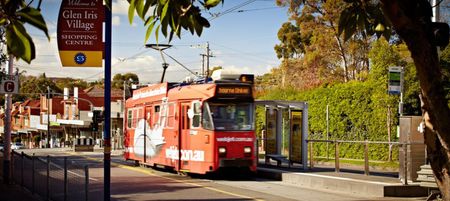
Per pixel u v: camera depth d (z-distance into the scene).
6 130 20.17
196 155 21.02
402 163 15.84
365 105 28.34
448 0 24.36
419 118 15.72
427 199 14.14
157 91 25.09
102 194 11.65
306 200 14.99
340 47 40.31
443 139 3.92
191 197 15.93
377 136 27.53
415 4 3.90
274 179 21.03
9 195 16.20
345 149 29.52
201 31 4.37
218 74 21.33
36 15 3.26
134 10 4.16
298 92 35.09
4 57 18.62
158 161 24.56
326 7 36.72
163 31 4.23
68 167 12.34
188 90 21.86
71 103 89.88
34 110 109.50
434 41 4.09
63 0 9.72
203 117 20.64
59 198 13.12
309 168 21.98
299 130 22.03
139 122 27.61
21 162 18.45
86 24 9.73
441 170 4.09
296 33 48.78
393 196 15.30
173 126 22.81
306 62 42.25
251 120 20.89
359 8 4.83
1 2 3.24
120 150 59.50
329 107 30.78
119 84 107.50
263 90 45.34
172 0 4.22
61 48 9.65
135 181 20.75
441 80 3.91
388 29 4.90
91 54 9.78
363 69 40.44
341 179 17.44
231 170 21.11
